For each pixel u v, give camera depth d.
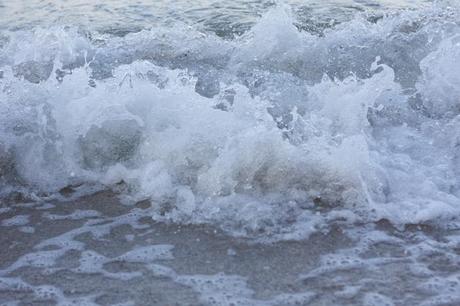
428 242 3.85
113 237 3.93
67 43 6.26
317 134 4.70
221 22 7.43
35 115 4.82
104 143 4.71
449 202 4.19
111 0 8.25
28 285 3.49
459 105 5.37
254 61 6.10
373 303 3.31
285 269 3.60
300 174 4.33
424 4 7.96
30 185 4.52
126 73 5.16
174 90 4.84
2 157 4.63
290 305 3.30
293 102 5.33
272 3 7.98
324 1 8.01
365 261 3.67
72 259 3.72
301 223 4.02
